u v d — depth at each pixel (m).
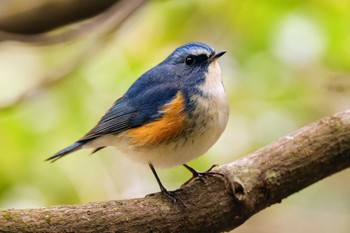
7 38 11.23
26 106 12.62
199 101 8.78
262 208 8.34
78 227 7.05
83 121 12.98
